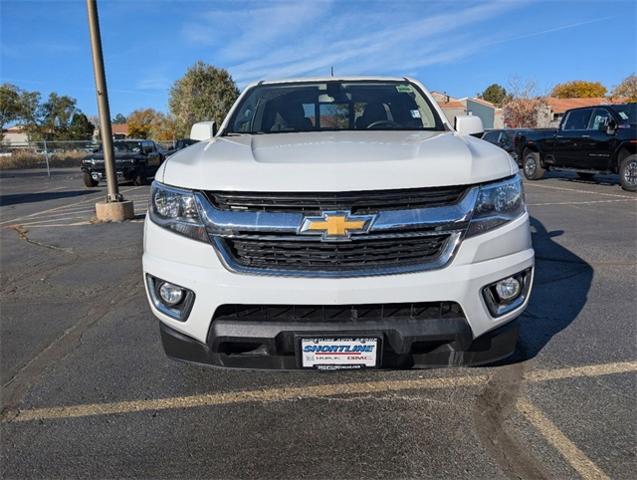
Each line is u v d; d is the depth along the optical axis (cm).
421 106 368
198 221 227
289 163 227
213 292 221
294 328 219
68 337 362
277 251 220
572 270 495
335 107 367
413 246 221
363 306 221
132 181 1781
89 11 800
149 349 338
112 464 221
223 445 232
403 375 292
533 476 205
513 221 237
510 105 4719
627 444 223
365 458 219
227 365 235
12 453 230
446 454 220
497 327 237
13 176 2452
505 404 258
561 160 1321
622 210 857
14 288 485
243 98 390
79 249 650
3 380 300
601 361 302
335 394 273
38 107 5938
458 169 226
